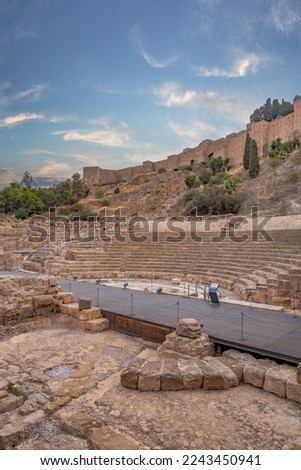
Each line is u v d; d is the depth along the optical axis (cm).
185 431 627
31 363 1009
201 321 1234
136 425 648
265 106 12312
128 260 3075
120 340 1235
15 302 1401
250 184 7100
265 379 793
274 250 2459
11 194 8388
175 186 10562
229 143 10912
